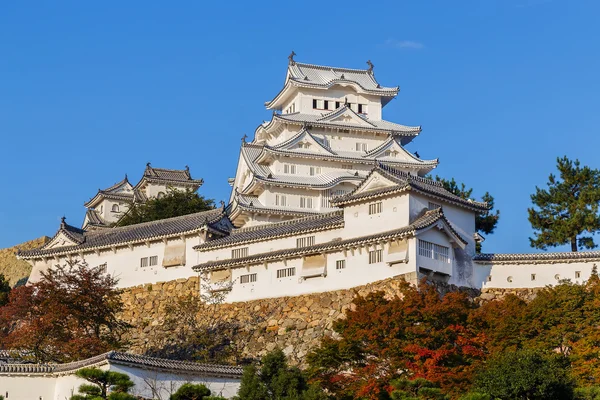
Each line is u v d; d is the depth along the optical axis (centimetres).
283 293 8956
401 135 12525
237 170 12850
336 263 8725
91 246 10406
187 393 6481
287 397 6538
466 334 7556
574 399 6662
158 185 14725
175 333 9206
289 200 11656
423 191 8662
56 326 8400
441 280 8506
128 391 6819
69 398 6869
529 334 7556
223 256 9612
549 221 10112
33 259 10812
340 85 12812
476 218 10806
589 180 10156
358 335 7462
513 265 8675
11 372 7094
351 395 7062
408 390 6600
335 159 11994
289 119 12231
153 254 10069
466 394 6706
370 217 8806
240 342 8781
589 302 7625
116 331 9156
